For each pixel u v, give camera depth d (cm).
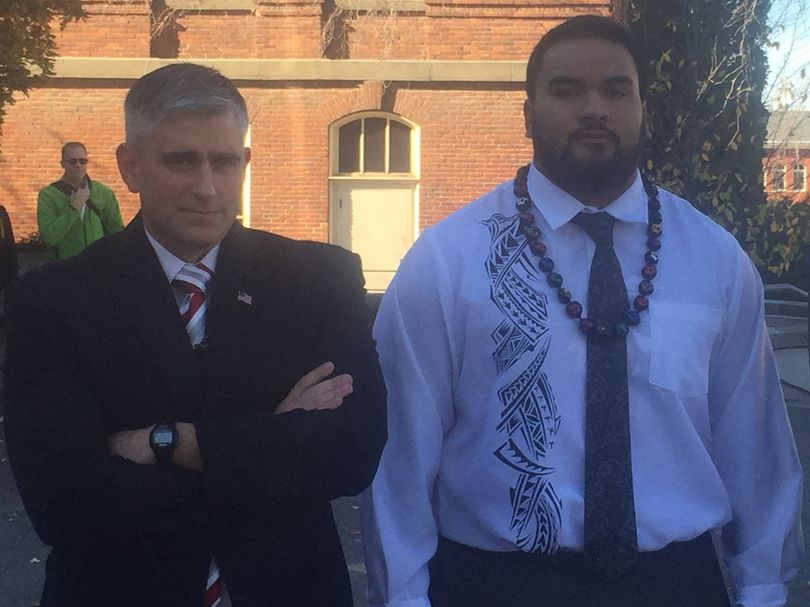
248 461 182
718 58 795
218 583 190
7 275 956
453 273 218
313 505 199
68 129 1544
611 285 212
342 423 192
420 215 1582
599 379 207
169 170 190
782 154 941
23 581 443
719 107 793
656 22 747
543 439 208
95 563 186
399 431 220
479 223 222
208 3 1549
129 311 191
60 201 758
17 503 541
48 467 181
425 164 1573
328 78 1551
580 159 211
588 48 211
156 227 195
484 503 213
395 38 1564
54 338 188
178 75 190
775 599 226
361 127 1587
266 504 187
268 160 1565
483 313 214
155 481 181
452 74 1555
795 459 230
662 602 208
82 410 186
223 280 197
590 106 209
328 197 1577
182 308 197
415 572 215
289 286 201
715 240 222
